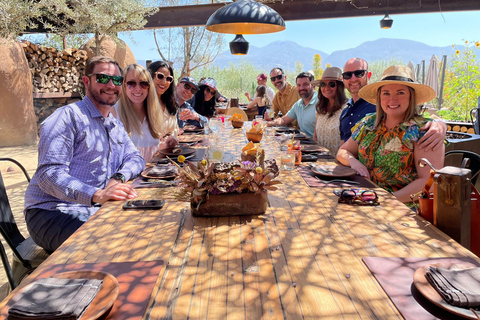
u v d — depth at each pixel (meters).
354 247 1.53
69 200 2.25
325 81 4.22
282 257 1.45
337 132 4.31
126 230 1.72
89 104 2.62
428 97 2.57
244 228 1.74
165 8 8.64
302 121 5.28
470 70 8.60
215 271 1.34
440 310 1.09
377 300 1.16
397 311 1.10
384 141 2.71
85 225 1.79
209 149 2.90
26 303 1.03
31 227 2.38
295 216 1.89
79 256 1.47
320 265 1.38
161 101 4.43
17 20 6.74
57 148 2.35
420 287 1.14
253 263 1.40
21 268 2.30
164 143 3.56
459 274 1.17
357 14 7.73
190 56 14.16
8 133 8.14
